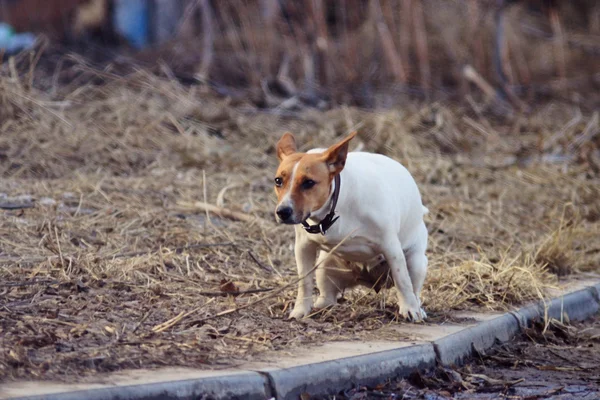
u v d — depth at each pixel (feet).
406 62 63.82
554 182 43.93
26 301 22.04
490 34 72.49
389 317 23.66
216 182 38.86
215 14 69.51
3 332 19.30
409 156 46.09
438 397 19.58
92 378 17.01
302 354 19.77
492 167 46.11
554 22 76.48
